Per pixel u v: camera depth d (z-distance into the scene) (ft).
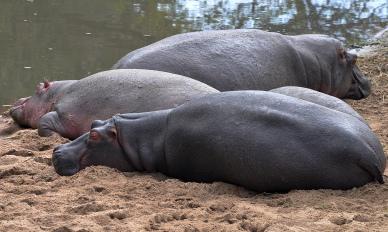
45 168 84.43
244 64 112.06
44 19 172.04
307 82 121.90
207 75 108.58
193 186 75.56
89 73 138.21
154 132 81.56
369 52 154.71
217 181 77.51
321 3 195.72
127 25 168.35
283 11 185.57
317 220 65.51
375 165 73.67
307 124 74.18
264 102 76.43
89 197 72.79
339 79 127.85
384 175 78.48
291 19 177.99
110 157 82.69
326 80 125.29
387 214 66.85
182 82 96.37
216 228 63.87
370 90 131.23
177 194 74.02
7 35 160.15
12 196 73.77
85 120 98.99
